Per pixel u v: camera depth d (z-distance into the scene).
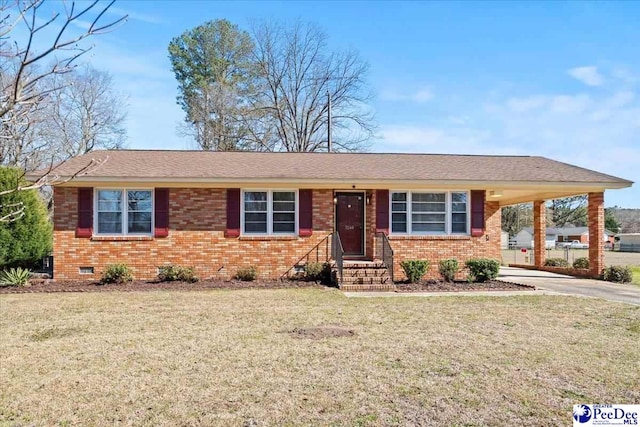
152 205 15.81
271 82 37.78
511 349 7.23
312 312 10.25
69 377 5.93
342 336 8.01
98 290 13.81
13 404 5.08
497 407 5.01
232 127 37.75
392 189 16.47
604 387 5.59
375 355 6.86
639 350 7.19
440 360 6.63
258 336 8.01
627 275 16.86
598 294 13.53
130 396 5.30
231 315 9.89
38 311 10.45
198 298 12.28
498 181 16.16
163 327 8.74
